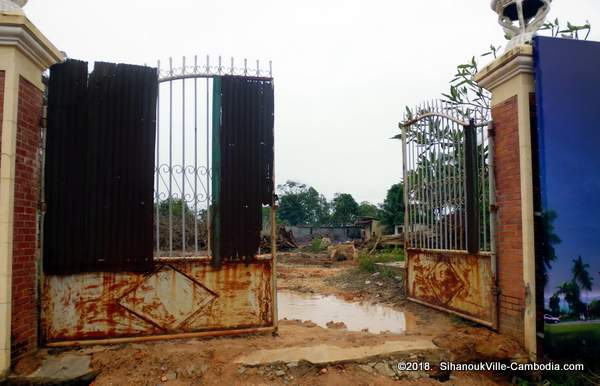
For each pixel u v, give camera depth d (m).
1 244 3.91
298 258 21.45
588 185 4.61
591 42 4.75
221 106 5.03
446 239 6.45
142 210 4.79
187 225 6.73
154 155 4.87
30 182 4.37
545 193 4.53
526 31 5.12
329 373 4.08
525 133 4.70
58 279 4.58
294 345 4.53
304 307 8.04
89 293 4.64
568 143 4.61
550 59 4.65
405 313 6.96
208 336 4.83
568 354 4.46
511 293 4.90
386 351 4.41
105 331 4.63
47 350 4.42
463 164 6.07
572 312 4.48
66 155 4.66
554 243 4.50
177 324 4.79
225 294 4.93
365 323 6.32
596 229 4.59
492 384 4.26
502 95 5.09
